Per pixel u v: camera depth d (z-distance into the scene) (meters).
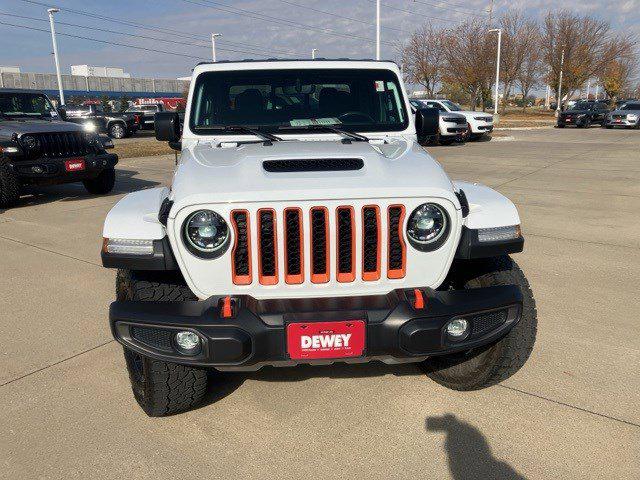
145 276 2.79
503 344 2.87
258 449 2.72
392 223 2.54
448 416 2.95
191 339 2.48
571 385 3.21
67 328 4.09
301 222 2.46
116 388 3.28
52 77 62.19
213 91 3.71
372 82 3.79
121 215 2.68
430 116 3.80
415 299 2.50
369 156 2.82
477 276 2.95
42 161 8.26
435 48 43.84
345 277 2.55
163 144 20.02
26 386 3.29
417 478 2.50
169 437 2.82
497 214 2.74
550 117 47.03
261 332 2.40
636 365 3.43
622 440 2.72
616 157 15.11
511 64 45.50
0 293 4.82
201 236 2.45
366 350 2.45
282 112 3.71
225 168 2.74
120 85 70.50
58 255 5.97
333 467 2.58
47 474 2.54
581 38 50.66
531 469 2.54
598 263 5.52
